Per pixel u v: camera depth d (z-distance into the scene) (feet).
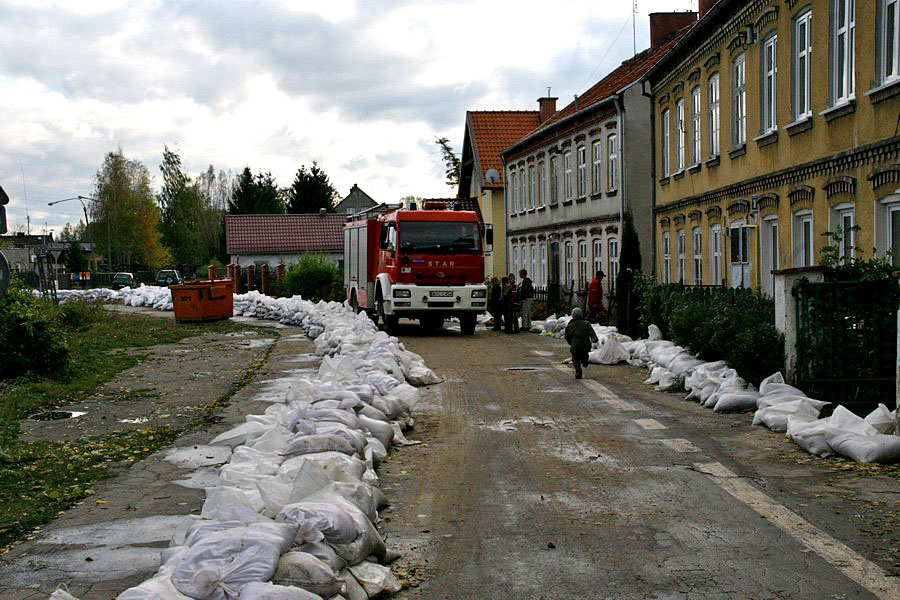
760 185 65.77
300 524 17.28
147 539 22.38
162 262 351.25
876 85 46.96
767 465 29.07
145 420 40.14
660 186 98.53
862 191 48.73
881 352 38.06
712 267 79.82
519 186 157.38
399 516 23.99
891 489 25.45
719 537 21.40
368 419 32.86
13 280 55.83
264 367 60.95
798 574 18.69
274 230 271.90
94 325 94.32
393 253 88.74
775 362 39.99
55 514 24.76
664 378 48.55
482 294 89.40
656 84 99.09
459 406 43.45
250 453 25.86
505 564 19.92
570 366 60.18
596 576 18.95
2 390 46.37
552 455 31.53
